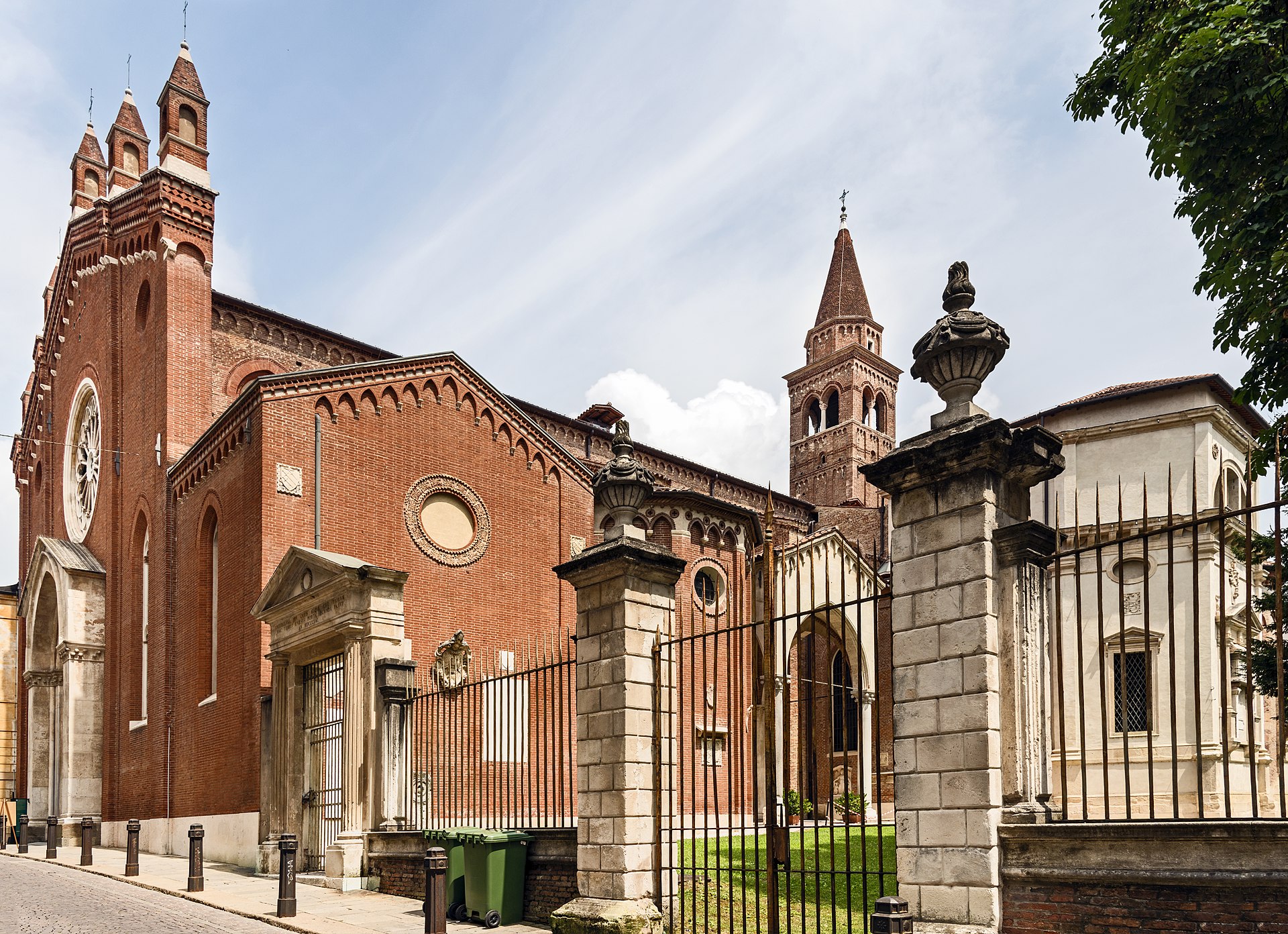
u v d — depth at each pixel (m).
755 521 33.91
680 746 9.97
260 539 21.31
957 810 7.87
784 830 8.98
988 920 7.50
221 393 29.80
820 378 72.00
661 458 39.75
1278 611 6.36
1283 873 6.21
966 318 8.85
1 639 38.72
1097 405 24.58
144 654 28.91
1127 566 22.69
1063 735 7.37
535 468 27.08
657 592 11.31
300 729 18.47
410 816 15.91
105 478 30.97
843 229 76.56
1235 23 9.27
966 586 8.17
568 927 10.45
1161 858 6.77
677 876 12.98
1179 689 21.17
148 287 29.83
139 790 27.38
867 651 30.73
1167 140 9.87
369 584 16.33
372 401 23.86
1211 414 23.28
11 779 37.84
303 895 14.93
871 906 11.45
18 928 12.38
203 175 29.66
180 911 14.11
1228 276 10.00
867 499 67.31
